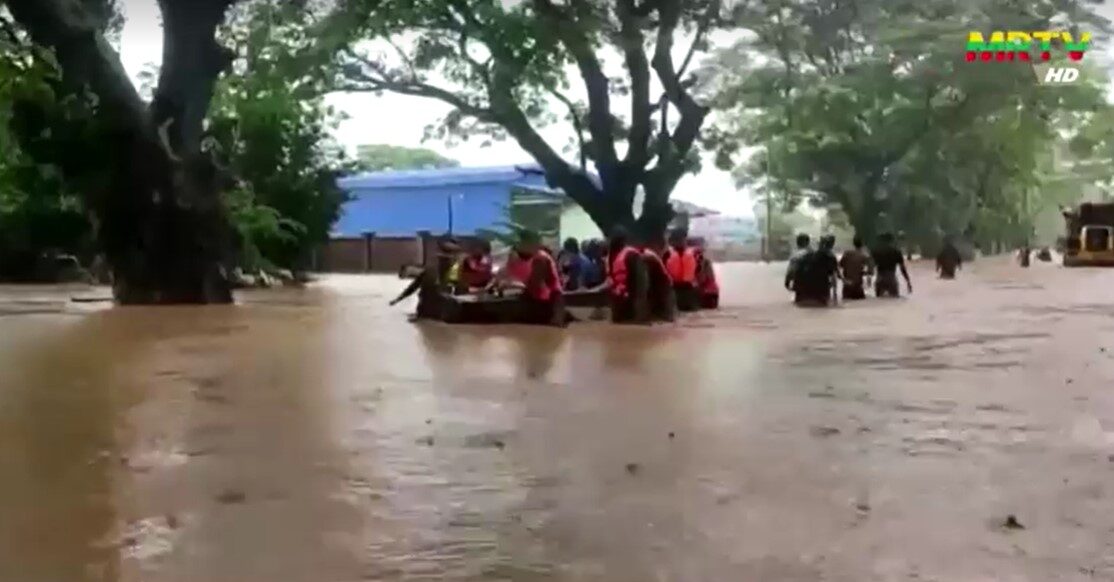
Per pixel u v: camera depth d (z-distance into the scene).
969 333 17.58
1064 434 8.08
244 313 22.22
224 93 36.16
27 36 24.20
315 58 34.50
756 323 19.69
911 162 62.38
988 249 82.25
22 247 36.06
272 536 5.25
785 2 42.09
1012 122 64.94
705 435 8.02
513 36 33.69
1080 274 46.53
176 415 9.02
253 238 34.41
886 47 55.88
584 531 5.32
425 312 20.22
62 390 10.64
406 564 4.80
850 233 77.12
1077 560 4.80
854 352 14.44
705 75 53.31
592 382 11.22
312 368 12.57
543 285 19.19
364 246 53.09
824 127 57.91
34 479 6.55
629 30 34.44
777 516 5.60
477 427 8.38
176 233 24.73
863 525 5.41
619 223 36.66
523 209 57.91
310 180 38.16
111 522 5.53
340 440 7.83
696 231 88.81
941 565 4.73
